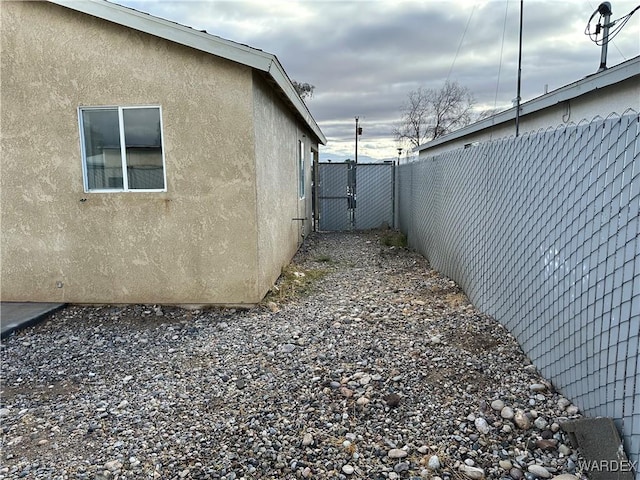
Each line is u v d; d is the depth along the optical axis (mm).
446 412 3094
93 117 5496
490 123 10680
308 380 3668
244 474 2572
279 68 5582
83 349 4531
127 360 4250
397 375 3631
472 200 5457
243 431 2996
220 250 5586
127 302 5734
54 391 3672
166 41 5246
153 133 5484
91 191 5559
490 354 3891
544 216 3438
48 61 5379
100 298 5742
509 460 2607
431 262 7949
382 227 13953
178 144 5426
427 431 2914
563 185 3121
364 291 6469
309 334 4730
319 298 6203
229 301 5684
